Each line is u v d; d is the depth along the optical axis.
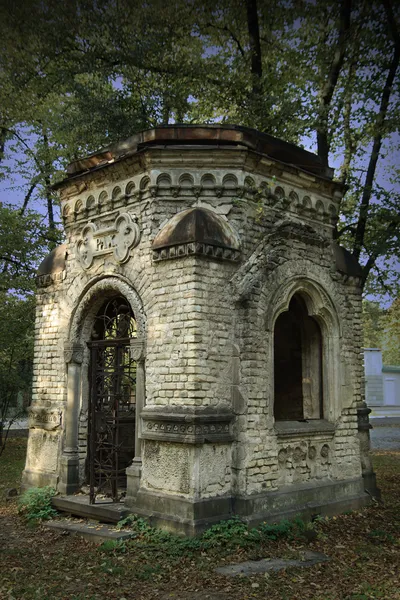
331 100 15.15
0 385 17.61
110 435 9.65
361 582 6.50
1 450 18.06
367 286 16.03
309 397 10.40
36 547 7.95
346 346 10.52
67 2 14.93
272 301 9.05
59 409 10.33
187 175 9.02
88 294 10.10
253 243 9.10
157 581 6.49
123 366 9.34
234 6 16.08
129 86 17.94
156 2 15.63
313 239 10.05
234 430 8.40
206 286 8.44
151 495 8.25
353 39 13.95
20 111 17.67
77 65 16.05
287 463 9.00
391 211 13.55
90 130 16.98
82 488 9.84
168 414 8.20
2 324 17.00
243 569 6.82
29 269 18.27
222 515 8.00
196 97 17.19
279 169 9.61
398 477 14.08
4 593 6.21
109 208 9.90
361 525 8.97
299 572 6.77
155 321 8.76
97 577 6.66
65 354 10.27
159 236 8.77
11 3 14.69
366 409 11.01
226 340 8.58
